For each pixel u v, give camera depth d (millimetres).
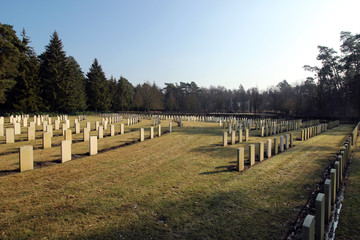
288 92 79438
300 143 16641
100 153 12094
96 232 4633
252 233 4695
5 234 4469
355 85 46219
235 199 6359
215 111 85500
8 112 41031
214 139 17953
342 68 53281
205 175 8523
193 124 34062
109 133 20297
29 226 4785
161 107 79250
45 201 6012
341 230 4773
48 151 12039
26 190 6707
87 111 60688
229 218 5297
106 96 66875
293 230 4828
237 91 104812
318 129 24141
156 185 7383
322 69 56000
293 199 6383
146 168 9336
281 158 11453
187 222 5090
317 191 6984
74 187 7055
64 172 8516
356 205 5914
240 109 89562
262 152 10875
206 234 4633
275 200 6312
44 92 46375
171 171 8961
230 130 22891
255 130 25422
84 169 8977
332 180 5820
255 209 5766
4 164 9305
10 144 13805
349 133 24438
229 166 9844
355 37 48438
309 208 5840
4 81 34438
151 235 4566
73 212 5449
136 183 7535
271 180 8000
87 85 65125
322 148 14336
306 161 10766
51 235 4484
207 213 5520
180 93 98188
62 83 47250
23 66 40312
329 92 56062
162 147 14219
